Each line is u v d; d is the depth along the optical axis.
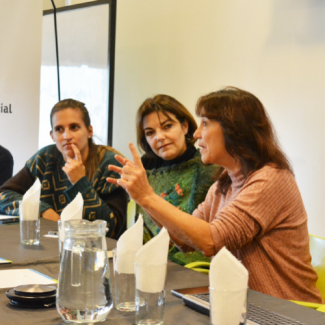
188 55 3.74
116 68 4.28
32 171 2.68
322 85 2.92
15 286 1.11
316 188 2.94
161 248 0.86
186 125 2.29
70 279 0.86
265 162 1.47
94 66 3.77
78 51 3.89
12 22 3.32
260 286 1.43
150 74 4.02
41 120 4.27
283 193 1.43
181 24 3.78
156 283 0.85
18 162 3.35
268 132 1.48
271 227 1.43
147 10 4.03
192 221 1.39
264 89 3.23
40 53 3.36
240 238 1.38
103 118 3.70
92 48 3.77
